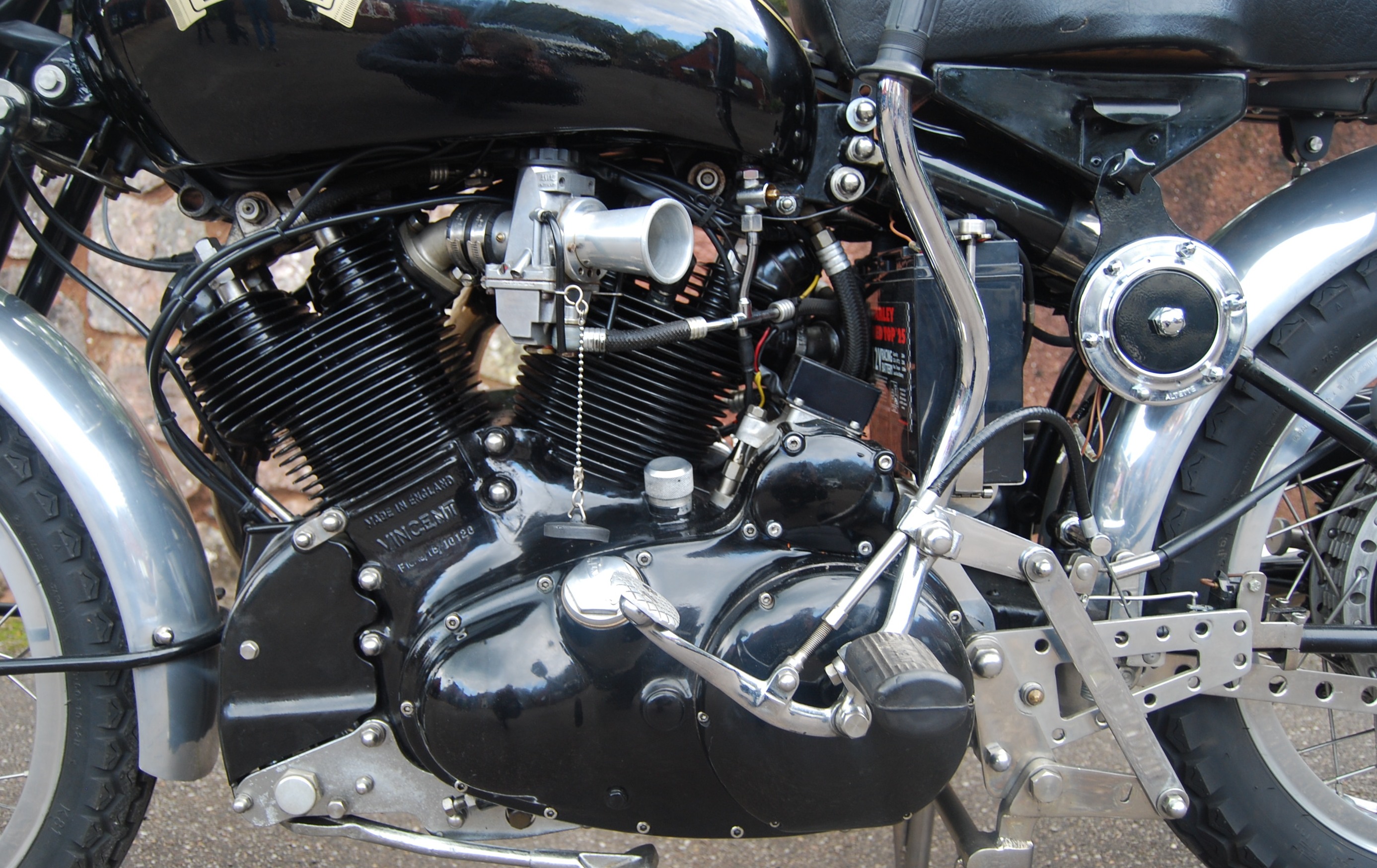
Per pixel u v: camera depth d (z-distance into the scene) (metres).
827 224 0.97
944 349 0.88
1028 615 1.00
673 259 0.81
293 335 0.89
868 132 0.88
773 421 0.93
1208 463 1.01
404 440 0.91
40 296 1.10
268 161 0.88
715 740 0.87
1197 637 0.97
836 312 0.97
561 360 0.90
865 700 0.79
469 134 0.84
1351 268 1.00
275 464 2.08
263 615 0.92
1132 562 0.95
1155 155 0.91
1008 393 0.90
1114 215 0.91
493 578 0.92
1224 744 1.06
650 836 0.98
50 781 1.01
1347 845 1.08
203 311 0.91
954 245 0.82
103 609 0.98
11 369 0.94
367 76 0.79
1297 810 1.08
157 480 0.97
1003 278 0.89
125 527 0.93
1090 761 1.54
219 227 2.05
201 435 1.04
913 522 0.84
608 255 0.80
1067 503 1.02
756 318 0.88
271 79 0.80
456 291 0.94
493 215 0.88
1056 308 1.13
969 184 0.92
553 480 0.92
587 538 0.88
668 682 0.88
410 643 0.92
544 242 0.83
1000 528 1.06
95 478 0.93
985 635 0.95
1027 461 1.12
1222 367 0.92
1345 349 1.01
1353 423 0.93
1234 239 1.02
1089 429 1.08
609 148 0.89
